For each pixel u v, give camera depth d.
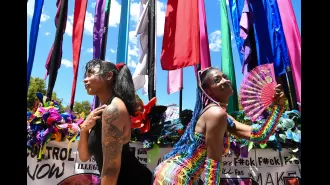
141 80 3.87
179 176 2.02
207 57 3.72
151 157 2.82
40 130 2.73
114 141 1.86
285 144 2.77
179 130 2.80
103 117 1.91
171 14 3.73
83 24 3.87
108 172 1.84
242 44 3.72
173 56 3.62
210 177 1.97
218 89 2.19
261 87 2.35
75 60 3.76
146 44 3.90
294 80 3.38
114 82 2.11
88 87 2.10
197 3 3.72
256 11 3.73
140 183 2.02
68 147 2.79
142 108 2.78
